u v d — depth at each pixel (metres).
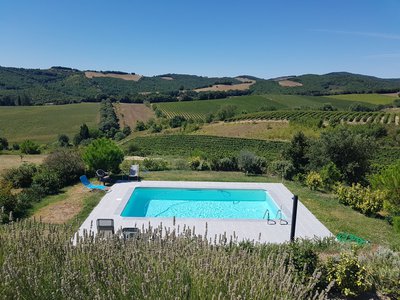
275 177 18.03
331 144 18.36
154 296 2.67
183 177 17.20
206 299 2.78
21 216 10.45
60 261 3.11
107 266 3.06
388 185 10.87
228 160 19.30
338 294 4.99
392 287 5.06
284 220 11.13
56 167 14.91
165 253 3.35
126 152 38.41
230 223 10.73
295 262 5.11
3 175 14.18
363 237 9.80
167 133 60.81
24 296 2.58
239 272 3.14
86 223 10.12
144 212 13.41
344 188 13.49
